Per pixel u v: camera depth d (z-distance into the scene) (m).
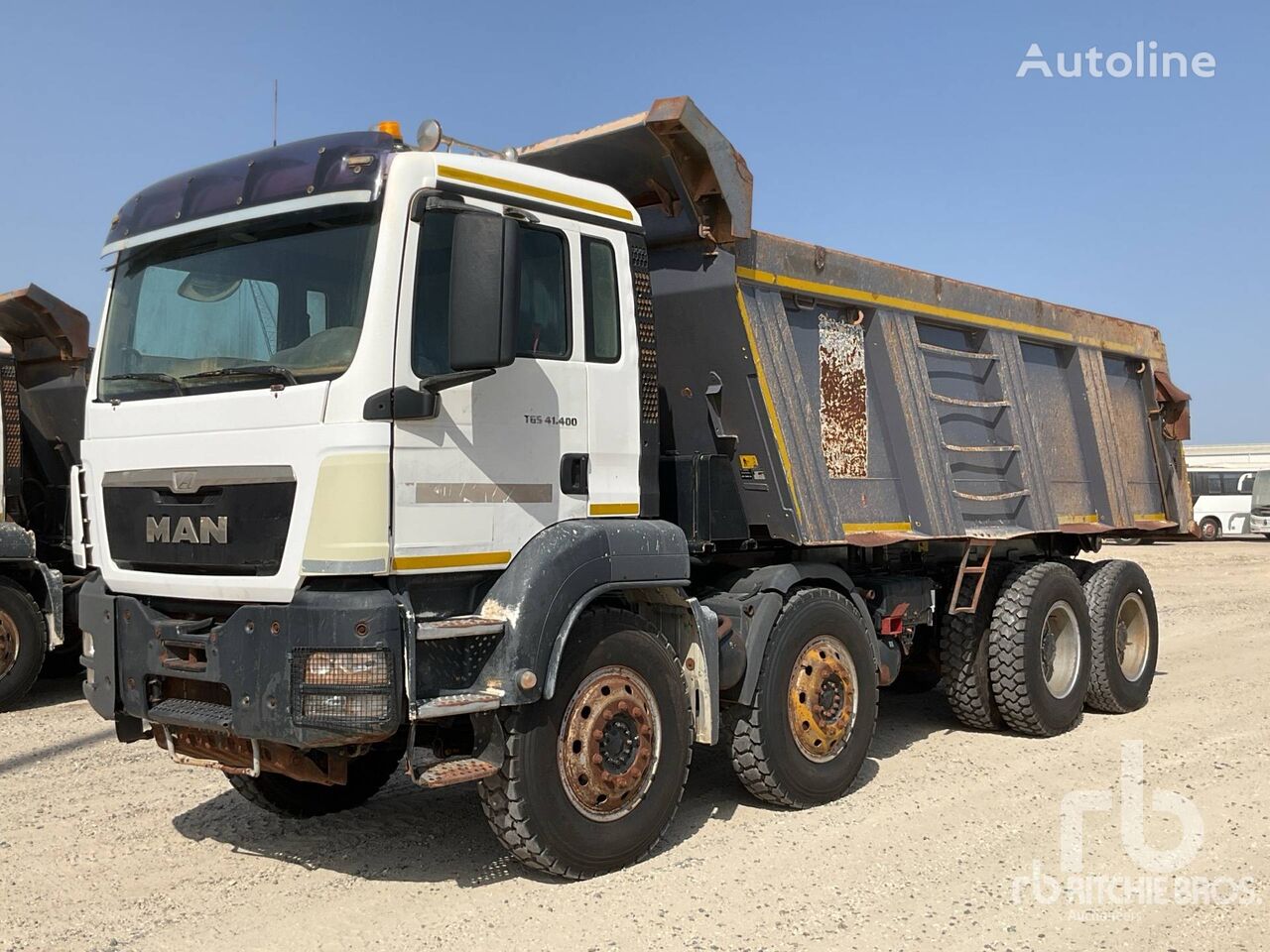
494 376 4.92
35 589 10.06
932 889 5.02
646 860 5.41
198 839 5.85
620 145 5.96
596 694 5.14
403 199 4.66
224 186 5.11
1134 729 8.34
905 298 7.40
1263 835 5.72
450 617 4.84
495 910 4.80
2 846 5.74
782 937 4.49
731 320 6.18
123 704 5.19
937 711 9.13
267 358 4.82
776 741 6.05
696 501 6.14
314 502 4.49
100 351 5.51
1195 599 17.66
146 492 5.10
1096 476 9.38
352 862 5.48
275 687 4.49
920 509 7.26
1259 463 44.97
